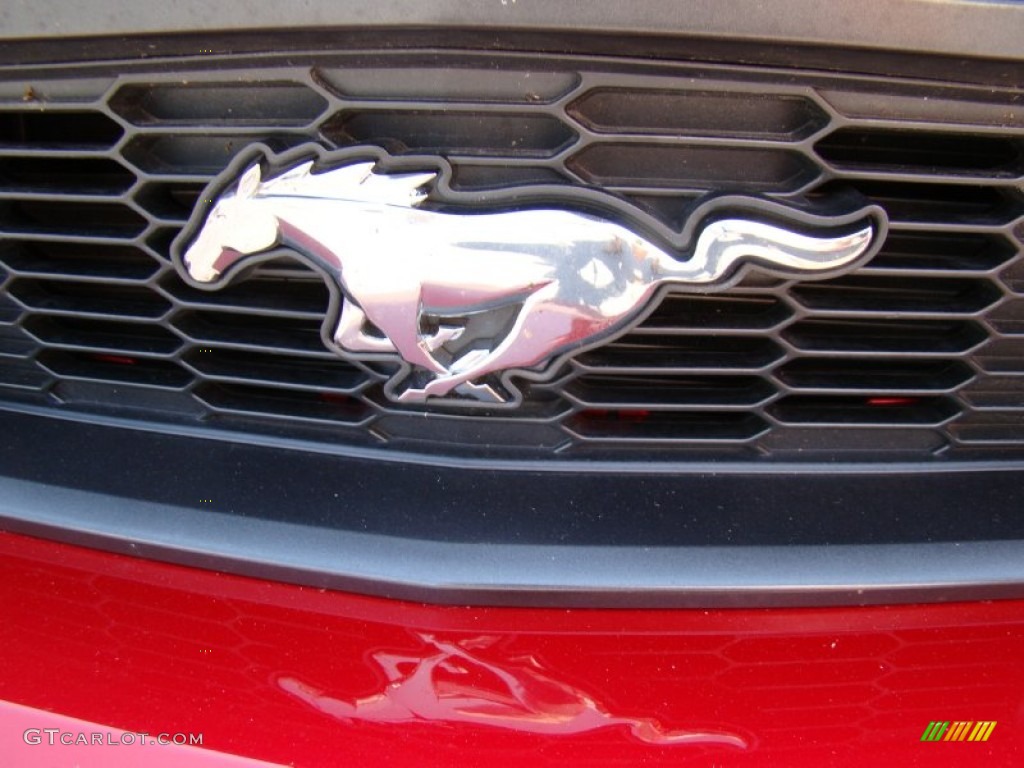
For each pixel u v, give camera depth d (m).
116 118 0.86
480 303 0.87
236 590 0.89
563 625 0.85
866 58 0.78
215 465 1.00
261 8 0.77
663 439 0.99
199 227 0.88
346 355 0.93
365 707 0.75
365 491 0.96
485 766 0.70
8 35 0.82
